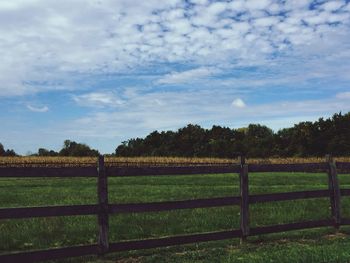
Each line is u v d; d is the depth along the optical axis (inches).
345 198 736.3
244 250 384.5
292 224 438.6
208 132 5334.6
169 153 5147.6
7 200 713.0
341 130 4247.0
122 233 456.1
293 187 965.2
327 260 344.2
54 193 845.2
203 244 406.0
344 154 4121.6
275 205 650.2
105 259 350.9
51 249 321.7
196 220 522.0
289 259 346.3
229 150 4685.0
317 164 463.2
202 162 3216.0
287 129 4714.6
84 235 445.7
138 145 5526.6
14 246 403.2
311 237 442.3
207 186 1028.5
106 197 346.6
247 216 413.1
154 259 352.2
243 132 5782.5
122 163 2886.3
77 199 724.0
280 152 4448.8
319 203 672.4
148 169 370.3
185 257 358.9
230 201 405.7
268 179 1316.4
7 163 2699.3
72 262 344.8
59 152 5221.5
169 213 572.1
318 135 4315.9
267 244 409.4
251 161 3117.6
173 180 1293.1
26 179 1429.6
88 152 5059.1
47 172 326.3
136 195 789.2
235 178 1409.9
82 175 340.5
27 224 493.4
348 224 477.4
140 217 541.3
